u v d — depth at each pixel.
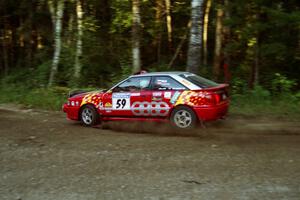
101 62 20.41
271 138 8.20
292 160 6.43
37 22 25.69
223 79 17.38
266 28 14.05
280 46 13.98
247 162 6.39
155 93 9.59
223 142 7.92
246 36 14.91
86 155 7.14
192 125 9.16
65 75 19.05
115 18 19.31
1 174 6.13
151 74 9.82
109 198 5.03
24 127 10.22
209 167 6.18
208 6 21.27
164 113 9.48
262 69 16.27
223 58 19.06
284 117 10.68
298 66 16.06
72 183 5.63
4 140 8.59
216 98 9.05
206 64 21.98
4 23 26.75
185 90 9.26
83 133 9.31
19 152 7.48
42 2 22.31
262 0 13.86
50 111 13.43
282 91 13.94
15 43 29.11
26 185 5.61
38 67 20.72
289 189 5.14
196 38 12.86
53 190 5.38
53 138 8.74
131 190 5.28
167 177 5.76
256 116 10.91
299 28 13.38
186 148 7.47
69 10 20.92
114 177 5.84
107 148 7.66
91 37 19.92
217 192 5.11
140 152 7.26
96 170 6.20
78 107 10.52
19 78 21.48
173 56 23.64
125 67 16.66
